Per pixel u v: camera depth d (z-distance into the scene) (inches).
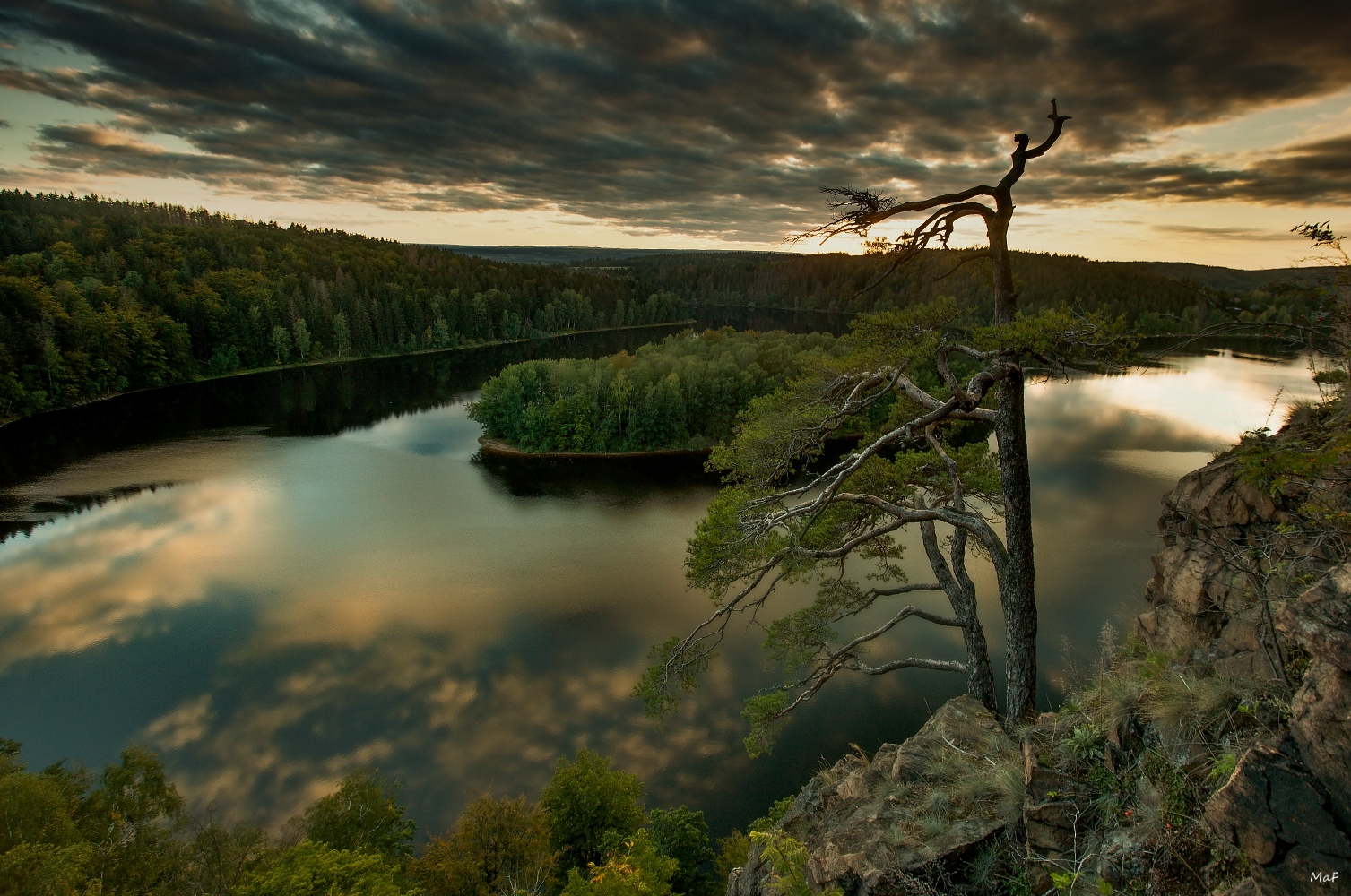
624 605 1672.0
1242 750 204.2
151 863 794.2
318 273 7081.7
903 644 1344.7
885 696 1228.5
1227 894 175.9
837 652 530.3
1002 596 422.3
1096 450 2536.9
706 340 4062.5
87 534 2117.4
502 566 1897.1
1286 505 302.7
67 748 1184.2
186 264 5900.6
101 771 1122.7
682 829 888.3
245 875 587.2
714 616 487.8
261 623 1593.3
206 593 1739.7
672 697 482.9
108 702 1302.9
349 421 3686.0
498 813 815.1
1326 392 217.9
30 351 3612.2
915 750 342.6
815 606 542.3
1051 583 1494.8
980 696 447.5
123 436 3223.4
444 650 1476.4
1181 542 371.2
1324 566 236.5
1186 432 2770.7
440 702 1300.4
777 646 538.6
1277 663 217.5
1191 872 195.0
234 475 2721.5
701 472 2854.3
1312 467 204.1
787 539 462.6
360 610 1649.9
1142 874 206.4
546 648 1478.8
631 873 519.5
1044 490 2106.3
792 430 461.4
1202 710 227.0
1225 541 300.7
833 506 517.0
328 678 1375.5
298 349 5511.8
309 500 2453.2
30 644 1498.5
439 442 3299.7
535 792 1075.3
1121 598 1430.9
